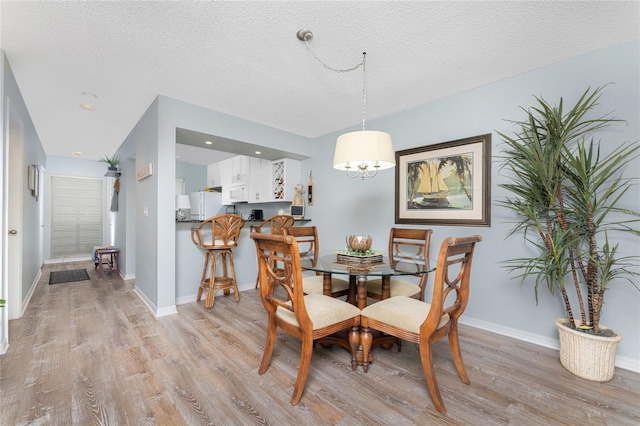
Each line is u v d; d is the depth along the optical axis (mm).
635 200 1915
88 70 2369
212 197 5234
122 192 4730
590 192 1812
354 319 1829
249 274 3928
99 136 4316
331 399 1580
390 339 2129
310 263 2076
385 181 3361
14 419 1394
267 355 1812
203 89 2717
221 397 1589
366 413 1471
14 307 2730
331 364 1961
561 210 1957
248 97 2879
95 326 2555
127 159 4277
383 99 2920
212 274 3109
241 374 1815
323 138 4160
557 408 1520
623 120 1955
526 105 2363
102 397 1571
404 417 1444
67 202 6059
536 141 1930
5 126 2150
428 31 1845
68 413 1442
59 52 2107
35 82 2576
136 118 3490
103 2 1606
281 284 1682
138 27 1824
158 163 2838
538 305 2305
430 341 1515
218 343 2244
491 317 2543
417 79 2498
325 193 4117
